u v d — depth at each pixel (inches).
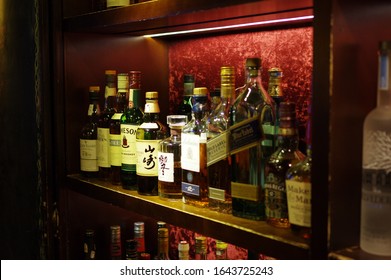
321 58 34.7
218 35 64.4
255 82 45.4
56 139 65.4
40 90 65.1
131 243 62.2
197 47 67.7
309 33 53.9
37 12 64.6
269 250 39.0
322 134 34.9
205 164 48.8
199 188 48.7
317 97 35.2
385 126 34.9
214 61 65.4
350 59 35.4
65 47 64.7
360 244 36.4
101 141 62.1
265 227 41.6
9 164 71.6
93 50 66.9
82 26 60.3
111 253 65.7
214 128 48.0
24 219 69.8
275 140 44.6
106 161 61.9
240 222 43.2
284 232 40.1
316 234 35.6
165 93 73.1
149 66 71.2
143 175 53.7
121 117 57.9
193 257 69.1
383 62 34.5
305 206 38.7
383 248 35.1
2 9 70.0
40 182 66.4
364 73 36.4
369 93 36.8
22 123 68.5
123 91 60.5
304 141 50.8
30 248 69.2
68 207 66.2
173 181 51.5
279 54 57.2
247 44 60.7
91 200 68.1
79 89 66.4
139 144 53.9
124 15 53.1
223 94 47.4
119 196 55.6
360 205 37.0
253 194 43.5
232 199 45.2
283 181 41.3
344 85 35.1
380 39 37.4
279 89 47.6
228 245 63.8
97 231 68.8
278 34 57.1
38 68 65.1
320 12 34.6
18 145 69.5
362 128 36.6
